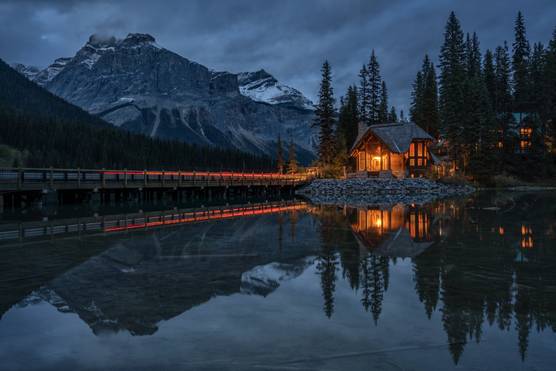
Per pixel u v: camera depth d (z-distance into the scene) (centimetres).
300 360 540
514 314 707
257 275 1002
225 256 1249
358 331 638
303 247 1399
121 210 3045
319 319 693
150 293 848
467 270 1031
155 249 1373
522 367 518
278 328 652
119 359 549
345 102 7475
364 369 514
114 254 1287
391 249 1338
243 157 16250
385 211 2747
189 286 905
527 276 966
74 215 2625
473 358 543
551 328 645
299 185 5991
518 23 7725
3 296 835
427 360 539
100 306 770
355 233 1725
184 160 13338
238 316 708
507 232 1700
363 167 5825
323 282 934
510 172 6600
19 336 633
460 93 6100
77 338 622
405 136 5497
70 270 1065
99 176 3719
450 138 6056
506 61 7644
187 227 1989
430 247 1362
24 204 3356
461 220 2148
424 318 693
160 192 4781
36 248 1396
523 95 7381
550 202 3412
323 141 6400
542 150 6519
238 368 519
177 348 580
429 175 5556
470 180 6075
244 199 4734
